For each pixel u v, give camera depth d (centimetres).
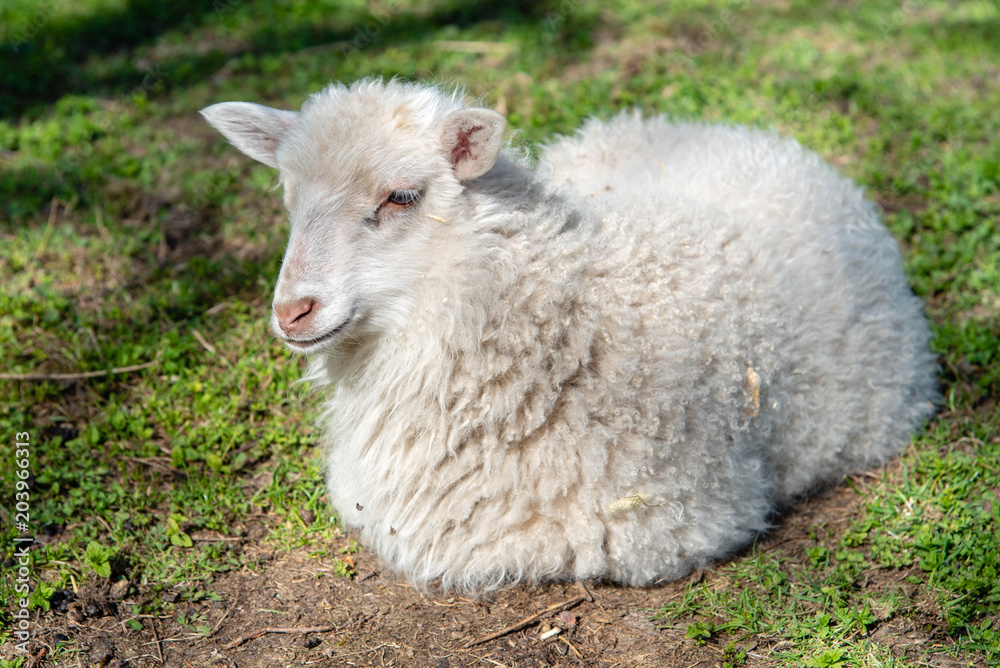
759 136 530
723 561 401
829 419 432
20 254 605
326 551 409
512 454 364
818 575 385
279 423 483
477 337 355
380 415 380
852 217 472
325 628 365
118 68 915
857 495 441
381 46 964
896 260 484
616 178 487
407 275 354
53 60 923
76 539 402
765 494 416
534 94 805
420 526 379
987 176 652
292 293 343
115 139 757
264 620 370
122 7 1077
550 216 370
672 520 373
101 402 494
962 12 1052
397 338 366
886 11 1050
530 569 378
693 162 487
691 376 372
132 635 359
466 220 355
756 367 395
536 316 359
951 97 799
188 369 515
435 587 390
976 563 379
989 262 581
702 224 409
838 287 434
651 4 1089
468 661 347
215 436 464
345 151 347
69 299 567
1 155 739
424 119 353
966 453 453
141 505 425
